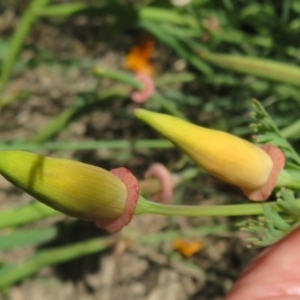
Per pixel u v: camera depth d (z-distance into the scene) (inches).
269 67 7.6
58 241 10.7
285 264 5.7
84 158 11.1
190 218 10.4
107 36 9.4
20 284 10.9
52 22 12.2
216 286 10.2
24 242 7.9
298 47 9.4
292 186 4.9
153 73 10.9
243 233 9.5
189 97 10.1
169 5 9.6
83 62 11.1
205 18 9.8
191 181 9.8
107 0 8.8
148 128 11.0
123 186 4.5
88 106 9.0
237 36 9.6
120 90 9.0
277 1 10.4
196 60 9.5
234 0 10.3
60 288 10.8
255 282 5.7
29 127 11.8
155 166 7.4
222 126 9.8
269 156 4.8
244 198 9.9
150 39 10.3
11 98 10.7
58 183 4.2
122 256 10.7
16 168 4.1
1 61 10.3
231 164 4.7
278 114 9.3
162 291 10.4
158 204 4.6
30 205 6.9
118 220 4.6
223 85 10.2
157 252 10.4
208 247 10.3
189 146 4.6
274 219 4.6
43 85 12.0
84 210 4.4
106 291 10.6
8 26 12.5
